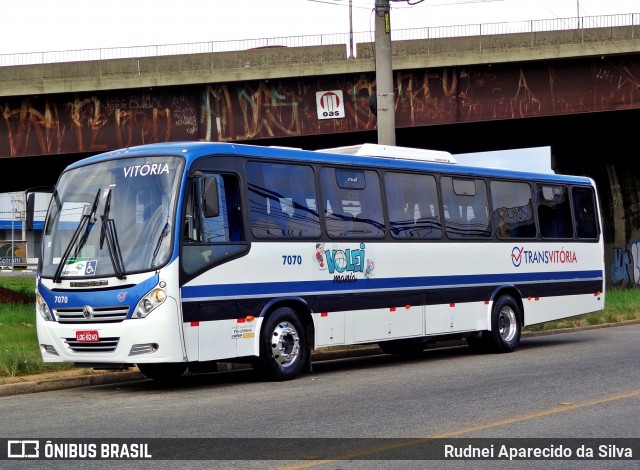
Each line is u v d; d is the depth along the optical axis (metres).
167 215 13.37
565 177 21.56
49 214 14.34
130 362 13.09
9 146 33.78
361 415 10.77
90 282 13.43
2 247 95.12
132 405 12.10
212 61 33.53
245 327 14.16
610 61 34.91
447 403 11.63
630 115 36.75
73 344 13.53
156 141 33.97
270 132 34.31
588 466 8.17
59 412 11.58
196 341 13.41
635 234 44.41
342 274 15.82
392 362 17.89
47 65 33.09
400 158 17.55
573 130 41.16
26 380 14.38
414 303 17.19
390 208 16.98
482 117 34.69
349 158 16.38
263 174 14.80
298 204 15.27
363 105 34.41
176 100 34.12
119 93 33.84
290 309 14.94
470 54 34.03
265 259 14.54
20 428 10.27
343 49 33.72
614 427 9.91
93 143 33.81
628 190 44.50
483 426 9.96
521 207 20.11
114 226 13.62
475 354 19.08
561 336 23.58
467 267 18.44
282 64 33.62
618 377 14.00
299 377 15.17
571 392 12.46
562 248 21.06
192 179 13.66
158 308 13.05
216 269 13.77
